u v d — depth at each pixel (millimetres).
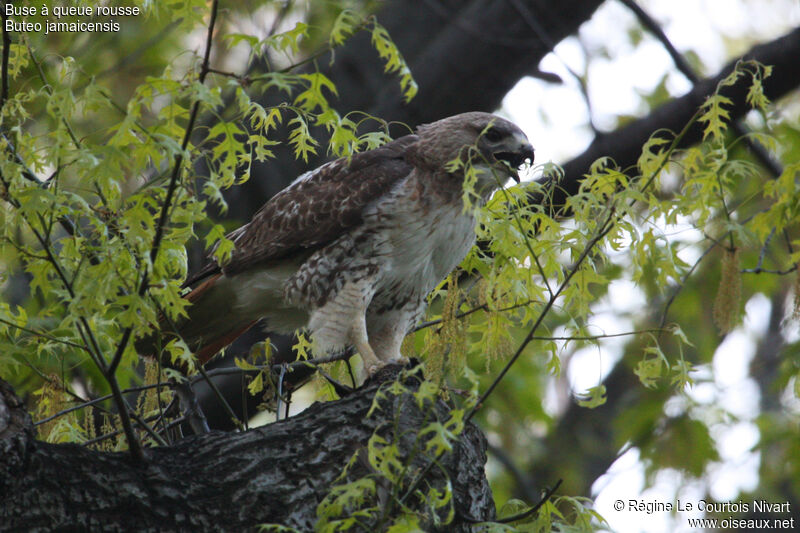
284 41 5383
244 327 9438
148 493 5699
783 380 15359
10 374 7359
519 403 15109
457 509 6301
